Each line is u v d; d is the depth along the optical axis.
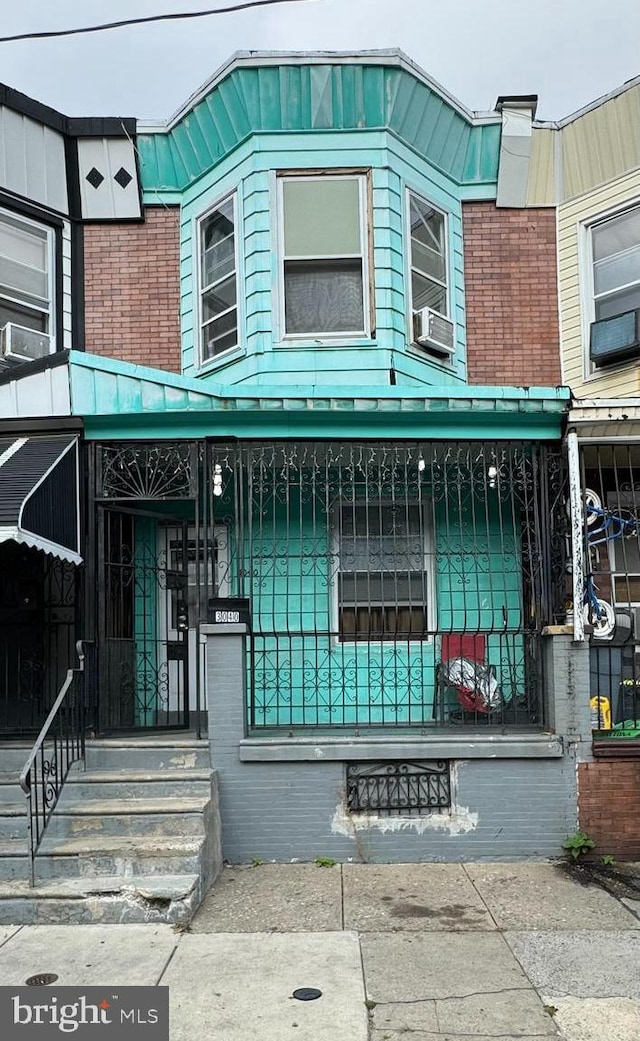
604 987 4.68
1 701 7.83
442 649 7.93
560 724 7.13
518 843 7.01
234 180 9.06
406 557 7.89
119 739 7.30
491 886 6.38
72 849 6.01
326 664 8.20
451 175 9.55
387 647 8.21
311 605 8.30
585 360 9.24
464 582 7.61
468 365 9.38
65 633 8.00
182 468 7.86
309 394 7.39
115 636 7.88
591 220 9.33
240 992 4.62
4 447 7.37
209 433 7.54
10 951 5.18
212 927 5.57
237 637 7.16
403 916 5.76
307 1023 4.28
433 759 7.07
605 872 6.73
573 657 7.19
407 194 9.05
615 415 7.40
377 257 8.75
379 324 8.66
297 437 7.54
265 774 7.05
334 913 5.81
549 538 7.56
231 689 7.12
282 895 6.17
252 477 8.00
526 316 9.46
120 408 7.45
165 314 9.52
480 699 7.77
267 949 5.19
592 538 8.65
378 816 7.03
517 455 8.09
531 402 7.44
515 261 9.54
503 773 7.07
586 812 7.02
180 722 8.41
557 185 9.56
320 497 8.34
